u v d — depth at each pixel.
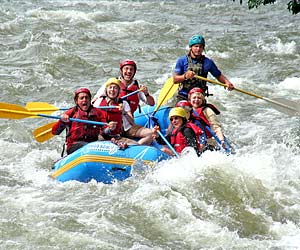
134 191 24.80
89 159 26.08
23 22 64.69
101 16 74.94
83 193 25.05
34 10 75.56
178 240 21.41
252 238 21.89
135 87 30.61
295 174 26.69
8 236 21.09
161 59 55.28
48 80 45.78
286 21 76.50
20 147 31.86
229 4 89.88
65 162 26.97
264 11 84.75
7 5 79.44
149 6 87.69
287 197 24.73
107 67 51.25
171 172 25.73
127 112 29.27
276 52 58.75
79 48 57.16
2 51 53.44
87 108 27.95
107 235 21.47
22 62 50.12
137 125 29.44
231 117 39.62
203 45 30.73
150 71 50.56
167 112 31.38
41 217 22.50
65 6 83.62
